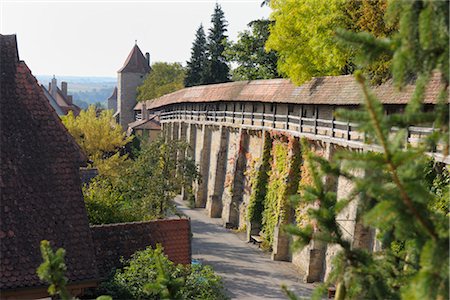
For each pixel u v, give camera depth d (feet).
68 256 39.50
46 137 42.88
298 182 90.02
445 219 14.26
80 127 147.95
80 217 41.24
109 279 45.65
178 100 160.86
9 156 40.88
